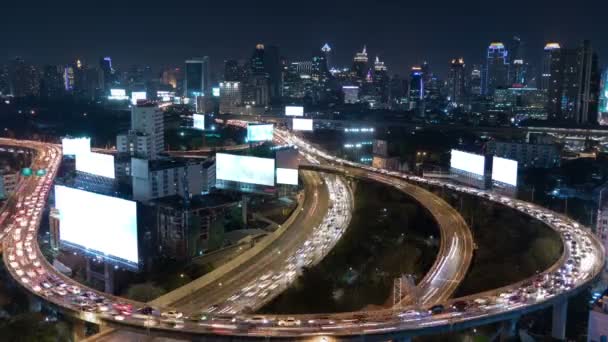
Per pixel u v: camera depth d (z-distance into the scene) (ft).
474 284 569.23
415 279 615.16
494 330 506.48
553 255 634.84
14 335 482.69
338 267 643.86
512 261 638.12
